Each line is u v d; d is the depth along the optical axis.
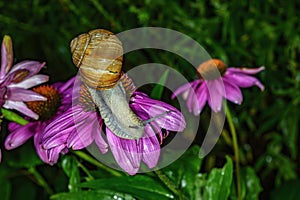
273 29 1.29
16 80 0.89
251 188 1.06
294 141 1.32
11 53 0.90
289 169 1.37
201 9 1.29
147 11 1.27
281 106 1.34
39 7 1.35
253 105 1.33
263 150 1.42
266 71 1.30
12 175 1.22
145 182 0.91
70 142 0.77
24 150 1.13
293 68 1.31
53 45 1.36
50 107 0.93
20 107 0.89
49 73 1.35
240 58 1.32
